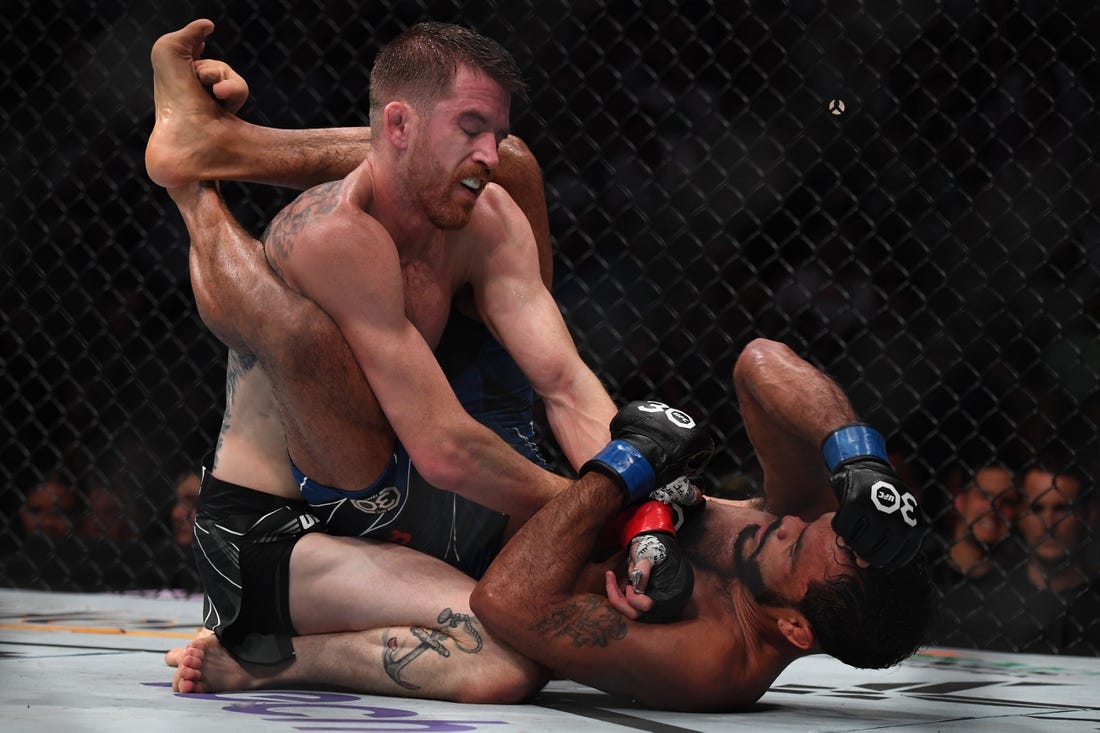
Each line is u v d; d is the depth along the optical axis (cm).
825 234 1303
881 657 469
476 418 557
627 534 481
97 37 1431
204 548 520
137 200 1412
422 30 496
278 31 1384
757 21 1235
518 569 464
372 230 479
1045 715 511
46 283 1280
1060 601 987
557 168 1348
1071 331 1238
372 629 496
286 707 449
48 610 982
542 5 1345
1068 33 1263
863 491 440
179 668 492
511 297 555
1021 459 1216
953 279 1274
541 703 486
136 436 1342
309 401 482
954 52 1283
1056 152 1268
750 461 1152
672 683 466
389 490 504
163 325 1392
